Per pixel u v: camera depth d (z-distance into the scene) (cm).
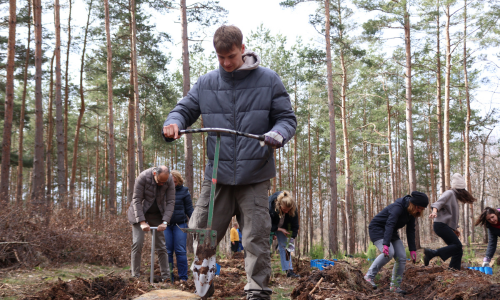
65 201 885
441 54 1981
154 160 3631
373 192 3475
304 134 3478
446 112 1984
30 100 2834
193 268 232
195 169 3806
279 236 609
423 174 3672
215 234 236
